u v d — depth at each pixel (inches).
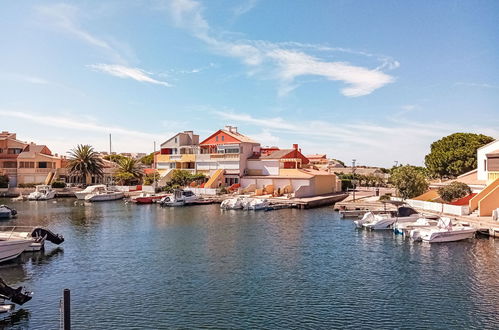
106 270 1143.6
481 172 2364.7
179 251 1365.7
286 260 1243.2
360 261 1226.6
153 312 842.2
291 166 3417.8
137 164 4188.0
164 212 2417.6
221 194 3134.8
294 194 2874.0
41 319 812.6
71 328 768.3
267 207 2490.2
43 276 1090.1
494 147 2276.1
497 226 1531.7
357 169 5123.0
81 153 3769.7
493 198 1759.4
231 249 1393.9
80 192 3304.6
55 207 2736.2
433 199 2162.9
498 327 764.6
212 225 1905.8
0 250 1208.8
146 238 1592.0
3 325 785.6
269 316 818.2
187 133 4030.5
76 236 1638.8
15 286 1008.2
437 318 804.0
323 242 1503.4
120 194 3314.5
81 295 941.8
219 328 765.9
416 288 975.6
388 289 971.3
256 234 1669.5
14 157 3917.3
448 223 1515.7
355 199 2755.9
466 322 786.2
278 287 991.0
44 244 1450.5
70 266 1186.0
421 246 1419.8
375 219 1786.4
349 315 821.2
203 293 951.0
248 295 936.3
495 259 1226.6
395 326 769.6
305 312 836.6
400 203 1978.3
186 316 821.2
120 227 1861.5
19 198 3257.9
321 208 2586.1
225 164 3496.6
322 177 3233.3
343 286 995.9
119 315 827.4
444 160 3326.8
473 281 1023.6
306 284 1011.9
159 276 1083.9
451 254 1296.8
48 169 3939.5
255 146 3629.4
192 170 3715.6
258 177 3287.4
